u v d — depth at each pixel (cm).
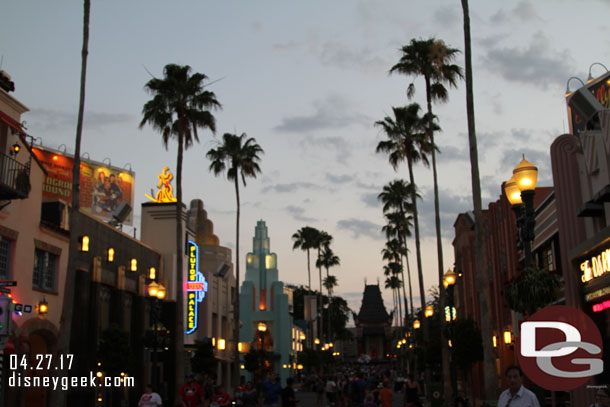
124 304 3750
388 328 16475
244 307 8950
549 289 1491
